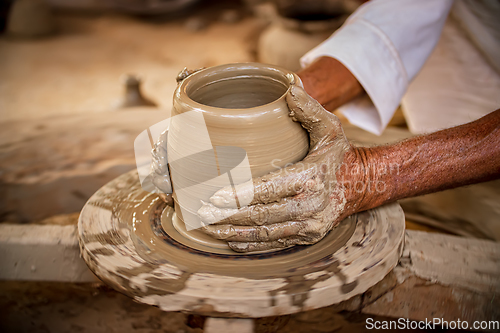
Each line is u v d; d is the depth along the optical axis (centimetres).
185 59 562
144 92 473
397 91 148
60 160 180
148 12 707
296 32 449
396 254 93
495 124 103
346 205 98
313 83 136
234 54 566
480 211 147
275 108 88
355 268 87
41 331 108
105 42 632
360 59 141
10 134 205
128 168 174
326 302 83
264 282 84
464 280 103
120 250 94
